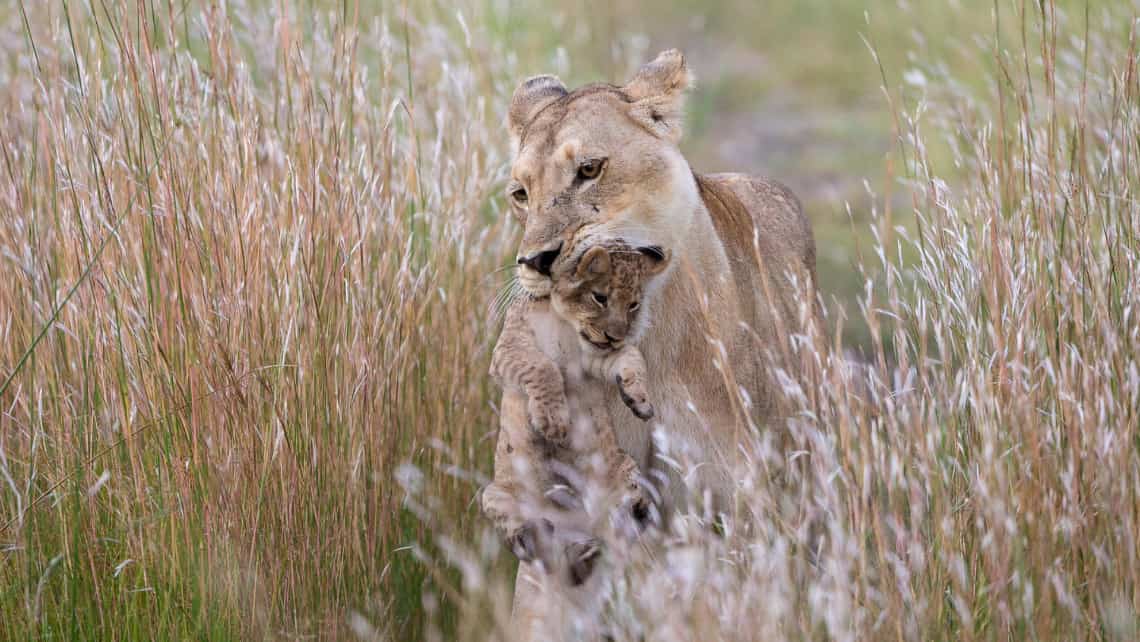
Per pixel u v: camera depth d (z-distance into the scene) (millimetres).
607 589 7465
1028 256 8258
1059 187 8508
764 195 10078
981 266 8023
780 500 7922
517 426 8023
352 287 8891
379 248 9469
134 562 8047
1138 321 7809
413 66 13555
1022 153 8750
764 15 26656
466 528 9398
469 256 10242
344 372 8664
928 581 7242
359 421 8703
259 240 8469
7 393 8586
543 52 17844
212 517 8102
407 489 8766
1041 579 6918
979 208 8688
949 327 7996
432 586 9016
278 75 10055
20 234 8766
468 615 8344
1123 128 8930
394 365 9000
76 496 7973
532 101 8781
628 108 8133
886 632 6922
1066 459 7512
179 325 8266
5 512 8195
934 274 8273
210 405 8188
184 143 8945
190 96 9469
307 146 9195
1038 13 9492
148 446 8258
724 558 7180
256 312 8453
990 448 6844
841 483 7703
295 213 8734
